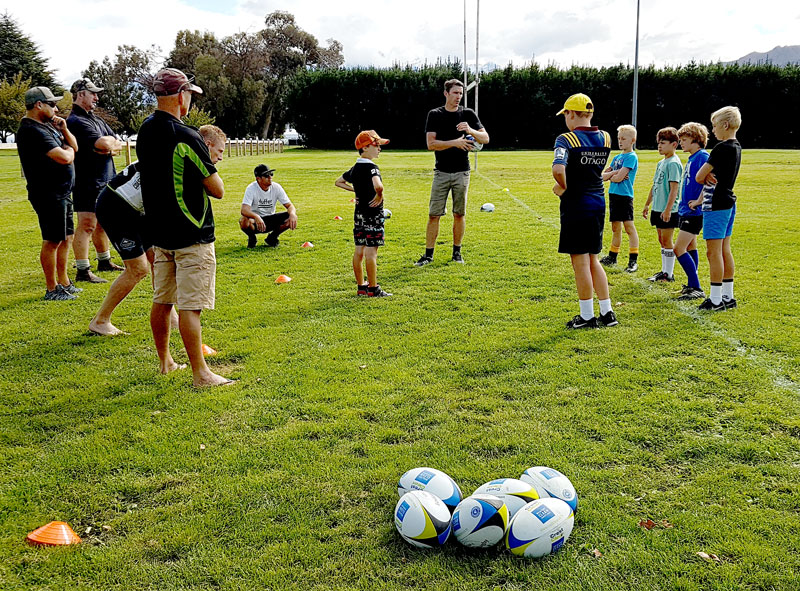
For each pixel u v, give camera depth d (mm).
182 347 5301
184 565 2658
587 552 2680
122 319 6086
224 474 3322
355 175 6422
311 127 47875
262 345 5262
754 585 2469
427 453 3477
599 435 3633
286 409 4066
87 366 4898
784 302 6145
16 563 2699
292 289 7094
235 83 59594
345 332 5543
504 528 2676
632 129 7562
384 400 4148
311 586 2516
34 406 4184
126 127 58688
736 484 3125
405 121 46438
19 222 12070
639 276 7438
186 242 4320
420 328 5629
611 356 4820
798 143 41469
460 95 7641
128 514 3016
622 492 3086
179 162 4215
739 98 41094
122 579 2594
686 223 6309
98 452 3564
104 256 7977
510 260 8297
